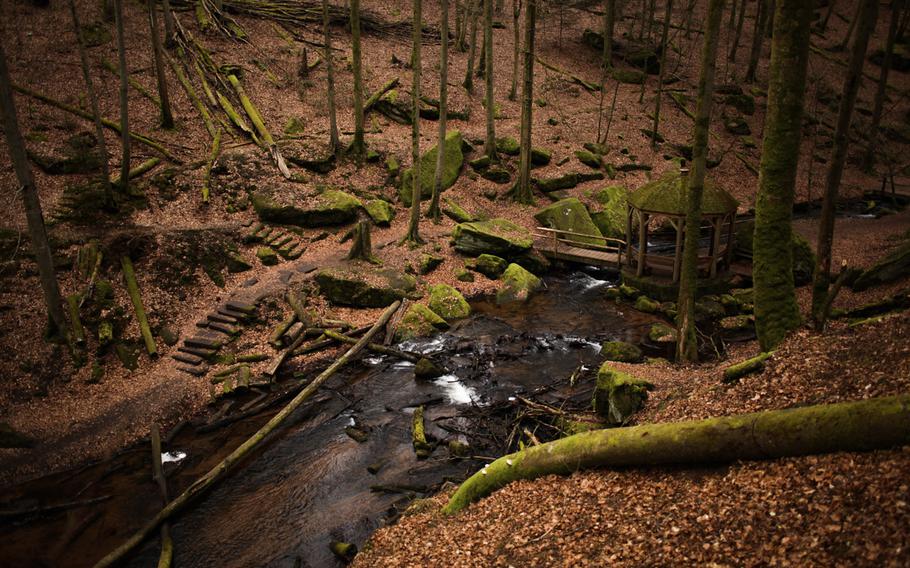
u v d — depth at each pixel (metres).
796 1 8.90
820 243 10.34
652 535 6.68
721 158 33.47
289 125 27.80
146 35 29.98
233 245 21.03
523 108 26.70
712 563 5.89
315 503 11.13
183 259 19.36
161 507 11.27
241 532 10.46
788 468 6.57
